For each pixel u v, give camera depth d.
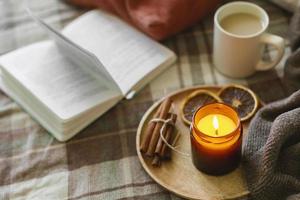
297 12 0.95
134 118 0.91
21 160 0.87
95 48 0.98
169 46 1.01
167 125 0.85
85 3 1.08
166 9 0.98
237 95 0.89
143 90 0.95
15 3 1.11
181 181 0.82
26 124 0.92
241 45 0.89
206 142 0.77
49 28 0.89
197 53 1.00
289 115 0.78
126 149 0.87
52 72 0.94
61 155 0.87
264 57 0.98
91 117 0.90
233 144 0.77
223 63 0.94
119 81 0.93
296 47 0.93
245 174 0.80
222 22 0.93
